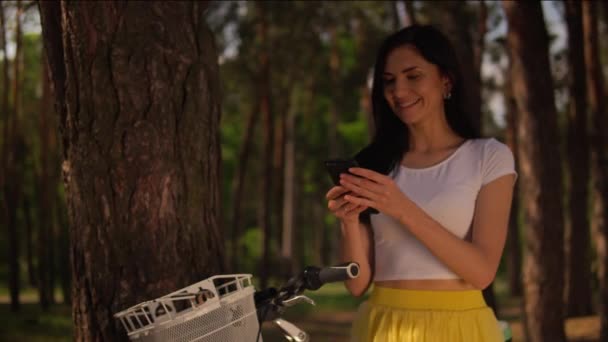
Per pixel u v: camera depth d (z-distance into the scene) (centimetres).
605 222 972
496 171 274
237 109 2270
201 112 367
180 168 357
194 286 254
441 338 269
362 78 1884
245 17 1373
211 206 370
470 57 898
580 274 1309
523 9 866
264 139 2077
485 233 270
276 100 2275
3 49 1515
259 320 262
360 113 3659
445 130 288
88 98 352
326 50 1978
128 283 347
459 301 272
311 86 2248
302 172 3778
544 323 927
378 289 286
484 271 264
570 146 1318
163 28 358
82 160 353
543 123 909
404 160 291
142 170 349
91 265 351
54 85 374
